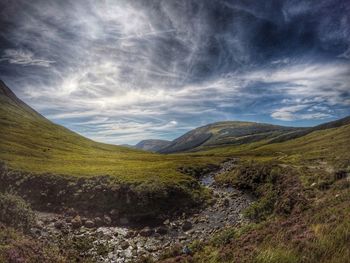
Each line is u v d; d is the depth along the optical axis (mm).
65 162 59406
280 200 29328
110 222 30594
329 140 123000
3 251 14859
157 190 36094
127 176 41594
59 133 126625
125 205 33875
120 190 36000
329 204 20062
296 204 25875
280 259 11125
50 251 18703
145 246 24422
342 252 9961
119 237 26656
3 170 41531
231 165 74438
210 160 83562
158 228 28516
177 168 61062
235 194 42156
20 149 63375
